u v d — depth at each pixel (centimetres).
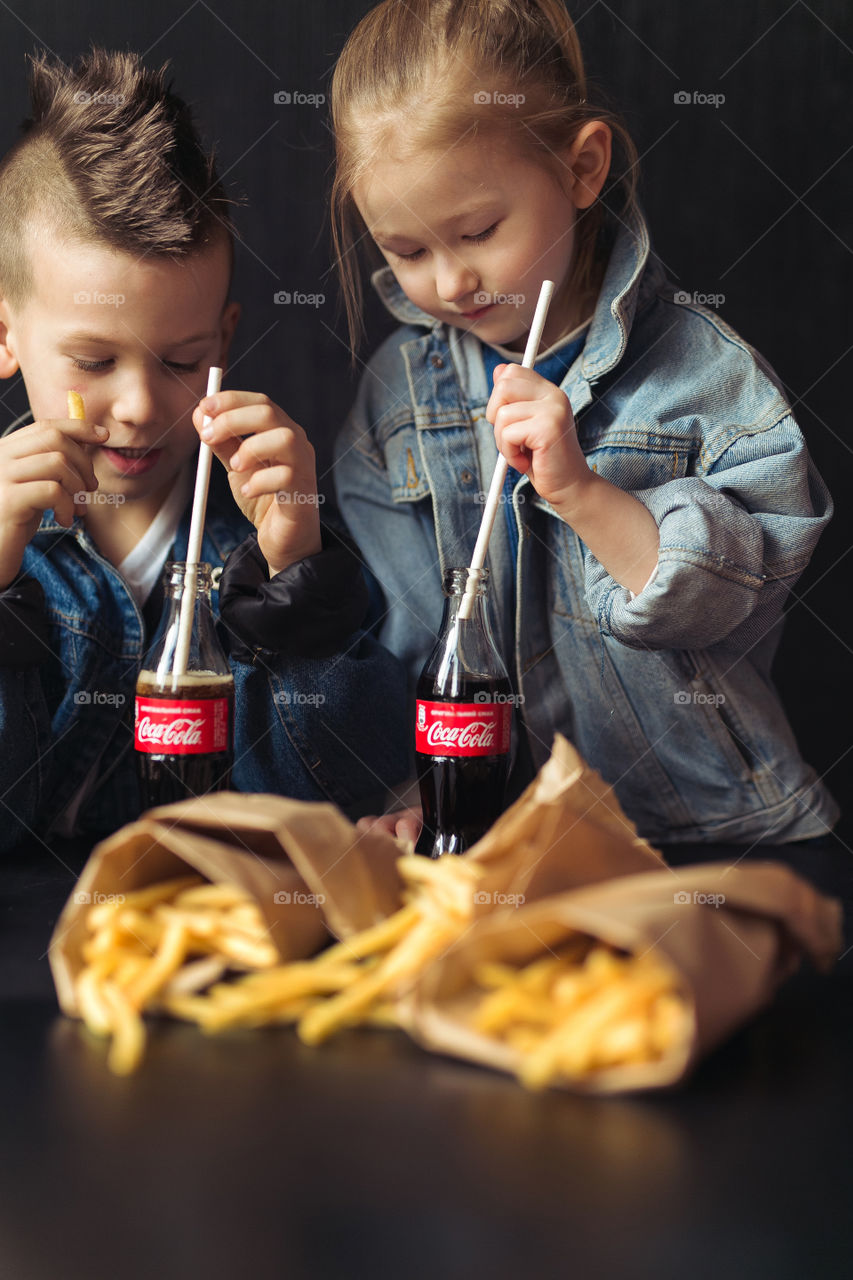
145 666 89
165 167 112
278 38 178
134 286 107
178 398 115
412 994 58
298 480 106
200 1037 61
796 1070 58
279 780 116
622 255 122
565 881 64
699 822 133
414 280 118
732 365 121
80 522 121
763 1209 46
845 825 198
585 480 104
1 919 81
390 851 69
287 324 184
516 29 115
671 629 108
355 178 117
